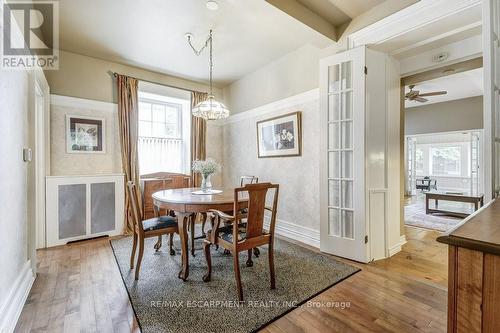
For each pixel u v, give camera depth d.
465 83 5.26
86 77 3.59
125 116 3.82
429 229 4.00
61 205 3.21
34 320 1.66
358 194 2.64
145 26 2.87
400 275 2.34
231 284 2.15
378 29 2.53
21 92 1.92
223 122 5.17
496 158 1.54
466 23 2.21
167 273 2.37
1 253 1.50
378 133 2.75
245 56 3.71
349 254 2.71
